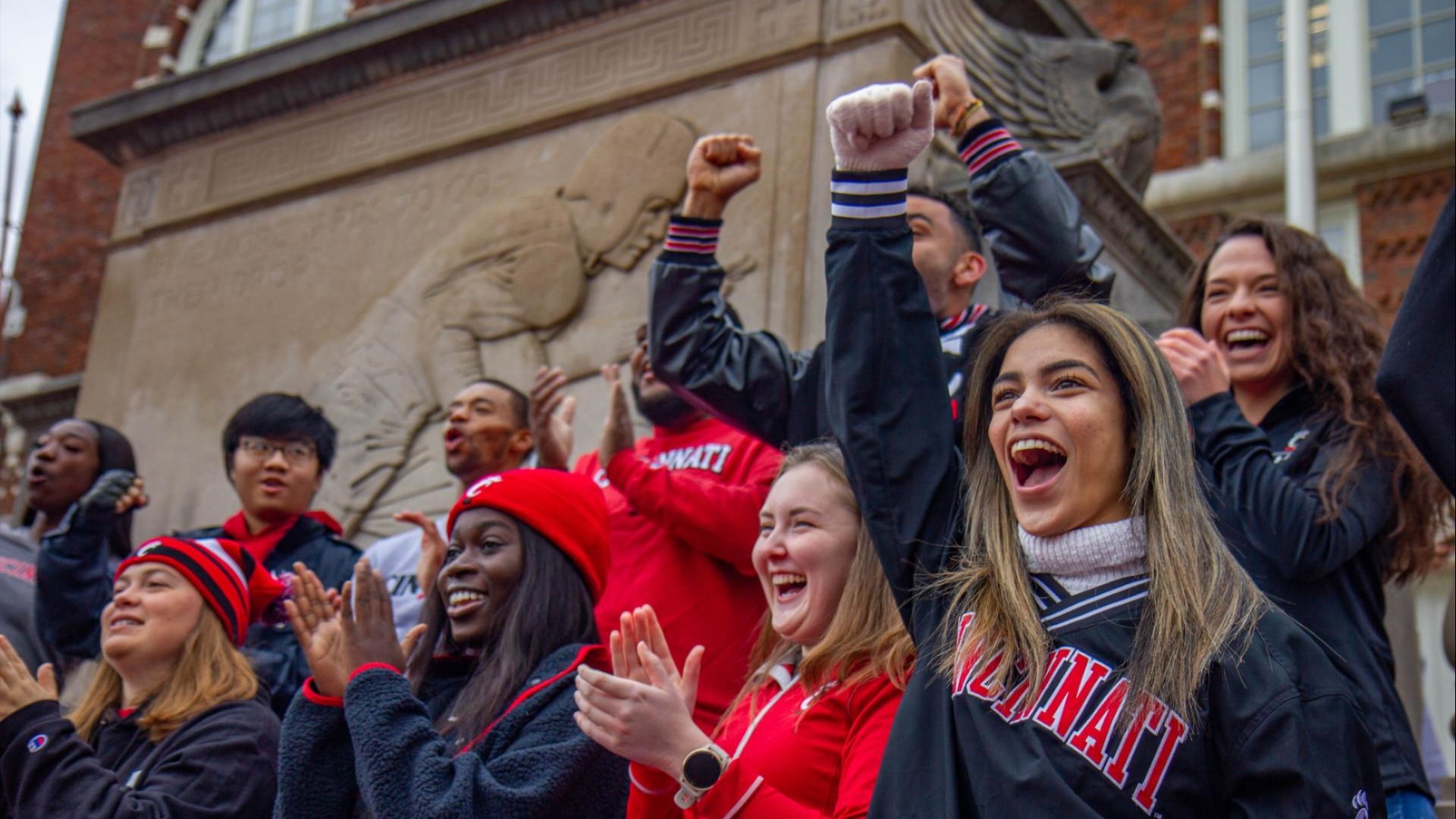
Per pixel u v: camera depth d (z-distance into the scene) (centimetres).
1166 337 323
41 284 1234
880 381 265
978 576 236
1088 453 232
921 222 379
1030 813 203
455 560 322
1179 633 211
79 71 1293
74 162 1266
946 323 376
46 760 316
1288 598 298
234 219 731
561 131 623
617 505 405
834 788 255
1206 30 1259
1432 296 195
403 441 612
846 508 291
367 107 700
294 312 683
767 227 543
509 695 301
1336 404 340
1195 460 277
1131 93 678
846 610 276
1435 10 1210
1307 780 196
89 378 746
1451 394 192
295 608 311
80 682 416
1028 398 237
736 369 369
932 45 573
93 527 421
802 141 550
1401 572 338
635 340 561
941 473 259
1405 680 561
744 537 375
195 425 698
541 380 426
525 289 596
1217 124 1232
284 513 473
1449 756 916
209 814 322
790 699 273
